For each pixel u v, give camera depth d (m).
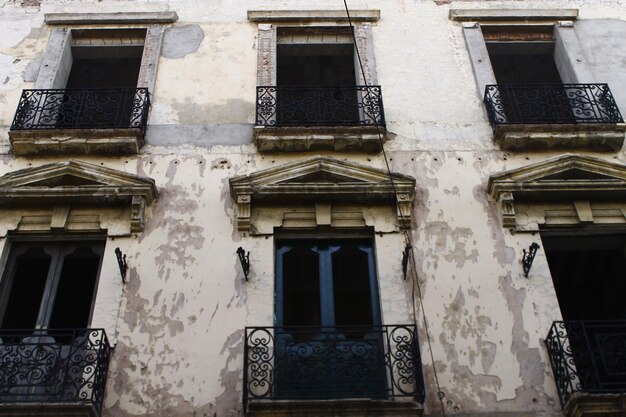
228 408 8.80
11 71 13.30
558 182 10.95
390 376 8.98
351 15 14.31
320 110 12.45
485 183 11.40
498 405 8.89
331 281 10.38
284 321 10.55
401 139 12.12
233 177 11.16
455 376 9.14
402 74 13.33
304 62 15.25
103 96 13.50
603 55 13.84
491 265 10.30
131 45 14.22
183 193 11.17
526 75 15.69
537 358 9.34
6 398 8.77
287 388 8.92
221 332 9.54
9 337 9.52
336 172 11.09
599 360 9.20
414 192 11.10
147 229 10.67
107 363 9.15
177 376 9.10
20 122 12.01
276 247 10.70
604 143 11.94
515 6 14.79
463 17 14.41
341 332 9.31
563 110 12.75
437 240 10.58
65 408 8.20
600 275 12.77
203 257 10.34
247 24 14.27
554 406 8.88
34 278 11.03
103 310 9.75
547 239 11.00
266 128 11.77
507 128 11.88
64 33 14.04
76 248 10.73
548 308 9.85
